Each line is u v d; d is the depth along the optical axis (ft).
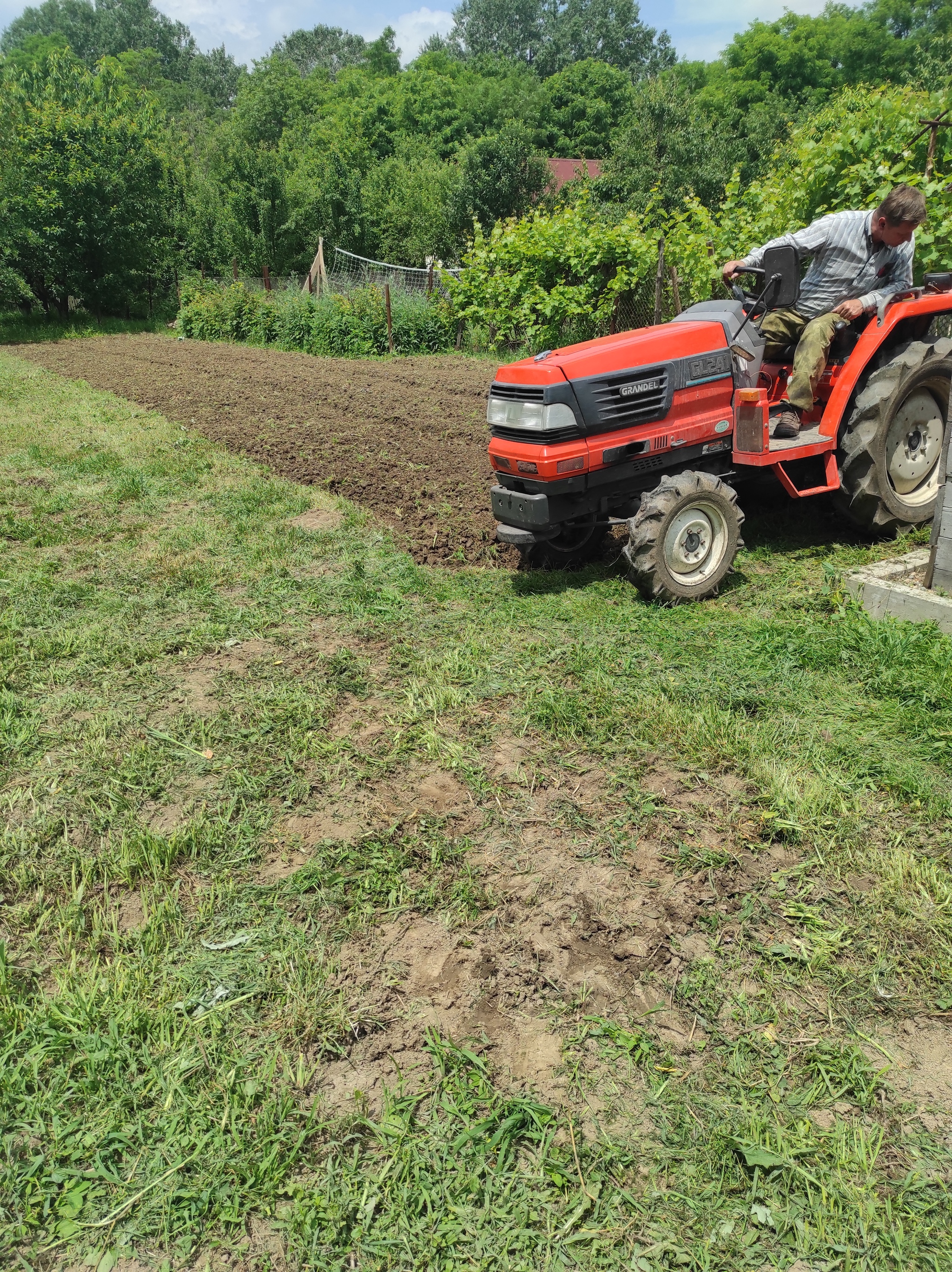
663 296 40.04
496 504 16.25
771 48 176.65
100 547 20.33
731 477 17.01
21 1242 6.13
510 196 100.32
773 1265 5.79
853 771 10.77
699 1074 7.14
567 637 14.83
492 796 10.85
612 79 181.88
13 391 43.37
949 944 8.21
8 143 78.07
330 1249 5.96
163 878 9.59
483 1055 7.41
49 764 11.86
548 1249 5.92
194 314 75.56
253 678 14.10
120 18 319.27
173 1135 6.74
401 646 14.87
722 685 12.82
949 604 13.62
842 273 16.43
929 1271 5.71
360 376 45.32
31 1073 7.25
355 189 103.19
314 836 10.28
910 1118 6.72
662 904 8.95
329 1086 7.19
